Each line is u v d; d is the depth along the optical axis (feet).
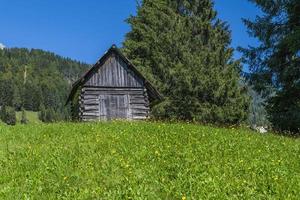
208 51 178.29
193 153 48.83
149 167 43.47
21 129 74.64
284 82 101.09
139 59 185.06
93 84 118.52
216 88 164.76
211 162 44.55
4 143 59.77
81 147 54.29
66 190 37.58
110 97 119.03
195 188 36.68
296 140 65.31
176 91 169.27
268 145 56.18
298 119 93.15
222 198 34.30
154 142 55.42
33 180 40.42
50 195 36.76
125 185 37.81
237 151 50.70
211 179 38.01
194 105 165.99
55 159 47.98
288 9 102.42
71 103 142.41
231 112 159.43
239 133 67.36
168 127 69.67
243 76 112.16
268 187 37.11
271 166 43.78
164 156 47.62
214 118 161.17
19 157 50.31
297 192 35.50
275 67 105.09
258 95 110.22
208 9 185.98
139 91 121.49
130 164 44.93
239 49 112.98
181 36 182.29
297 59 98.68
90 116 116.26
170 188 36.81
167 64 177.47
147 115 120.37
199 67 171.32
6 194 36.88
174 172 41.73
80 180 40.52
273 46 109.29
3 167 46.19
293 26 104.53
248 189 36.29
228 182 37.83
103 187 38.14
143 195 35.32
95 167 44.70
